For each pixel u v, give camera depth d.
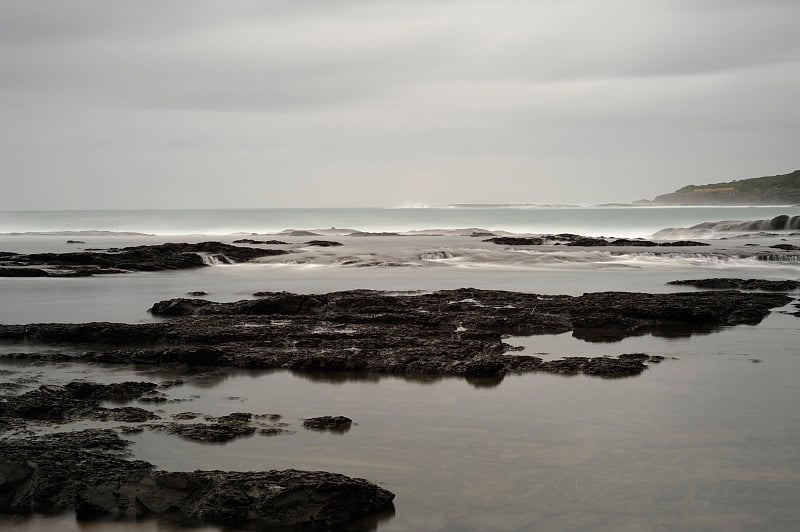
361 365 17.56
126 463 10.84
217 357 18.28
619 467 11.12
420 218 151.38
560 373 17.12
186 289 34.72
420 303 26.08
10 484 10.14
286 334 20.91
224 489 9.59
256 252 52.19
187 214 183.50
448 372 17.12
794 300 28.95
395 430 12.91
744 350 19.84
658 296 28.53
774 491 10.24
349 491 9.52
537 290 33.47
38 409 13.82
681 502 9.90
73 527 9.27
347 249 57.12
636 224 117.12
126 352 18.66
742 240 68.88
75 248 66.06
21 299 30.98
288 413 14.04
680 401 14.71
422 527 9.24
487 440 12.34
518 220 135.75
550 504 9.85
